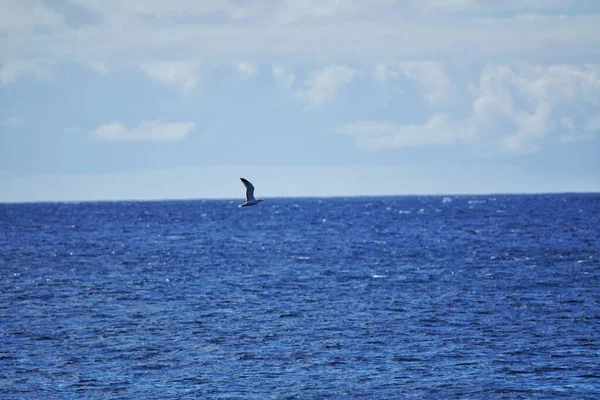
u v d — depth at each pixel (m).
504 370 148.00
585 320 191.00
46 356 160.50
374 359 156.62
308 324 190.38
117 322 195.00
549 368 149.00
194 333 181.38
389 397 133.75
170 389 138.75
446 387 138.50
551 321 190.75
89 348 167.12
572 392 135.25
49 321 196.62
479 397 133.25
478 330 181.25
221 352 163.25
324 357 158.50
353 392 136.38
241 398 133.75
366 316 199.88
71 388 139.38
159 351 164.50
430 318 196.00
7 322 195.25
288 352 162.75
